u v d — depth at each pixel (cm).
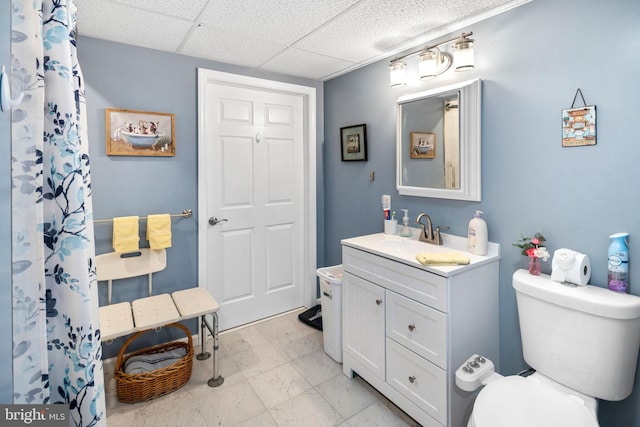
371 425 173
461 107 186
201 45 215
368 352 197
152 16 176
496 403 123
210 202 256
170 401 190
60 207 92
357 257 202
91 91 203
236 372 218
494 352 179
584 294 133
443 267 157
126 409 182
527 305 150
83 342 94
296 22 183
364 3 163
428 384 162
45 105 90
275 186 290
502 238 176
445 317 153
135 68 216
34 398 77
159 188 229
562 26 148
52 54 90
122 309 199
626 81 131
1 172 64
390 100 237
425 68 191
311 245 306
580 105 144
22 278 75
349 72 271
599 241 142
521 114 165
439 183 203
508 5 163
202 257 249
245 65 255
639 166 129
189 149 239
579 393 134
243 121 267
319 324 275
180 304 207
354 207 275
